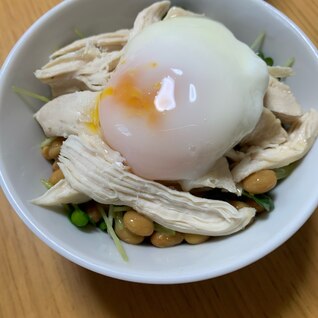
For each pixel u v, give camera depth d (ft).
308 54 0.41
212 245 0.38
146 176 0.37
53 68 0.42
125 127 0.36
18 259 0.42
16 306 0.41
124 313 0.40
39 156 0.42
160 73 0.36
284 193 0.39
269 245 0.34
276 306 0.40
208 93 0.35
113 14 0.44
